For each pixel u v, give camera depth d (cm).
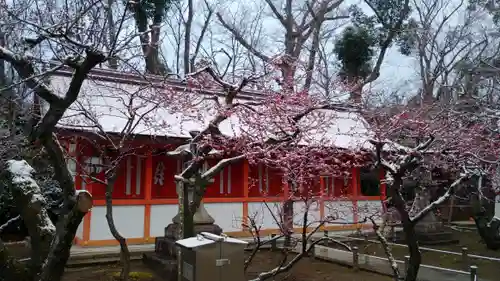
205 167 1564
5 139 1083
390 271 1117
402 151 1017
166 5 1386
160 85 958
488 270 1203
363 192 2123
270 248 1439
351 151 1309
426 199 1666
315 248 1345
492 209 1617
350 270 1170
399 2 2308
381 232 892
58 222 579
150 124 1084
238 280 623
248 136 953
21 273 562
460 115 1173
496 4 2100
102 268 1167
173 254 1099
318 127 1196
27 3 1418
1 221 1587
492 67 1539
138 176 1598
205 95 1223
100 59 541
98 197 1445
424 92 2145
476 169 1112
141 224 1493
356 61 2100
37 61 777
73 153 1148
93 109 1223
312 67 1866
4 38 855
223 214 1678
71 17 738
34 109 1159
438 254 1441
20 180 608
